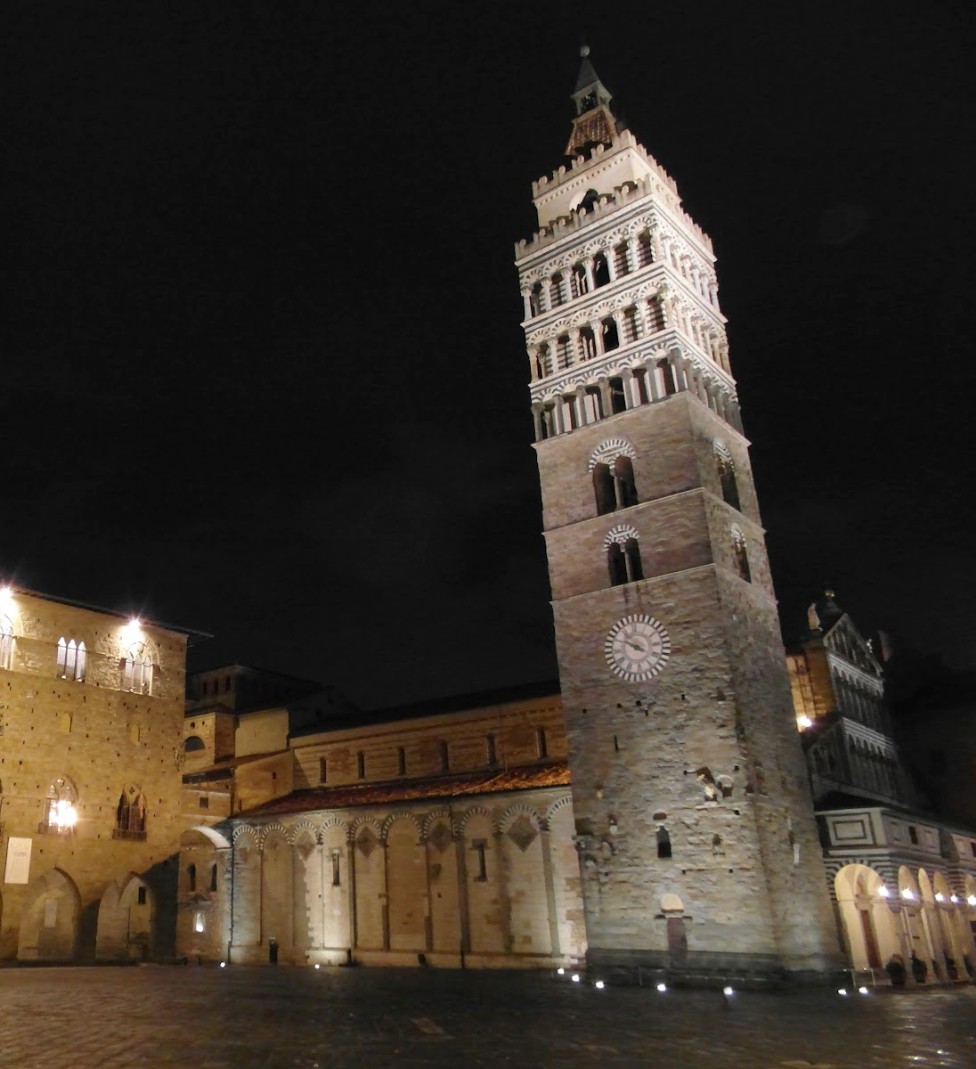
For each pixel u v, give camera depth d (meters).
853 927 60.22
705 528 57.53
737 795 52.62
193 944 80.12
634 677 57.75
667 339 62.12
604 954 54.38
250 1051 28.03
